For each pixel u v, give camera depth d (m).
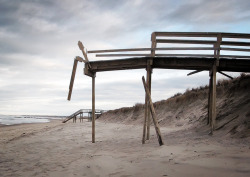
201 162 4.23
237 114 9.30
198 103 17.25
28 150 8.35
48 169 5.26
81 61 9.17
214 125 8.80
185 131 11.39
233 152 4.85
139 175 3.91
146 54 8.99
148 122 9.84
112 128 19.72
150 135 11.82
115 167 4.74
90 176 4.31
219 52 8.87
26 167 5.63
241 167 3.60
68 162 5.87
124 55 9.16
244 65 9.09
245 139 6.33
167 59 9.24
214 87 8.98
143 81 9.07
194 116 15.16
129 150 7.05
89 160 5.79
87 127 22.23
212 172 3.53
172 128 14.98
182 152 5.50
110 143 9.45
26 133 16.56
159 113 22.00
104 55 9.43
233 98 11.89
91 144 9.45
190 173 3.62
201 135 8.93
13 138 12.94
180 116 17.53
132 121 26.84
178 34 8.98
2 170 5.39
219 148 5.61
